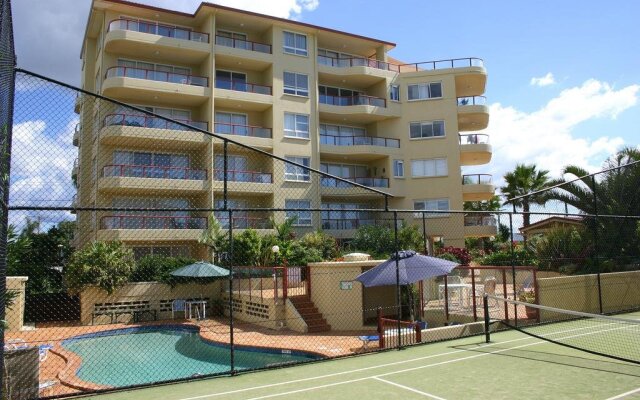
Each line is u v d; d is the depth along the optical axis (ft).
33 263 71.72
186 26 110.93
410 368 31.04
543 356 33.47
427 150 126.62
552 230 75.05
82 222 84.53
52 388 34.42
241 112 113.19
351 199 122.93
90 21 106.42
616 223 67.05
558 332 43.29
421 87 129.29
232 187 101.81
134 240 87.97
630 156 72.38
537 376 27.81
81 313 71.61
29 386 28.78
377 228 100.73
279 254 85.35
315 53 118.83
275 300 61.77
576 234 70.74
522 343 38.78
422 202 125.29
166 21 108.68
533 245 78.89
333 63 125.59
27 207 24.89
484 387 25.86
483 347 37.42
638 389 24.61
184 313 76.74
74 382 35.86
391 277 41.65
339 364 32.96
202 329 62.34
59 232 74.18
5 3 20.30
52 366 42.86
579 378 27.12
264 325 63.62
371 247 95.81
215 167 101.71
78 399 26.03
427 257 43.93
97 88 108.17
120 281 72.79
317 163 114.83
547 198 75.87
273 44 113.39
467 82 134.21
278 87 112.37
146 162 96.78
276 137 110.32
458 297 66.49
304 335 55.52
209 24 106.52
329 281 60.18
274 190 107.45
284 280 62.80
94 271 71.41
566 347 36.70
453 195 124.16
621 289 56.08
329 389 26.50
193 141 97.66
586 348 36.17
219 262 84.28
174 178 93.86
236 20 111.45
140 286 75.51
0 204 21.01
